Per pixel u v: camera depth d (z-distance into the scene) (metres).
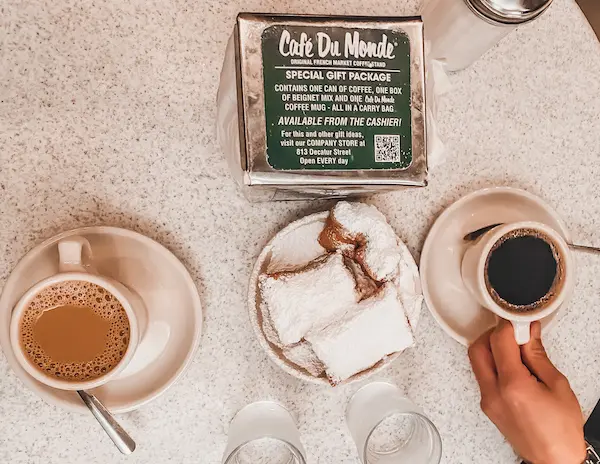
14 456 0.81
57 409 0.82
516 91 0.87
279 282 0.74
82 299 0.68
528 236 0.79
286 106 0.60
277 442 0.86
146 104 0.80
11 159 0.78
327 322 0.73
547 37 0.87
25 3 0.77
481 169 0.87
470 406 0.90
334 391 0.86
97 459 0.83
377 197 0.84
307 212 0.83
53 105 0.78
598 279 0.91
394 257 0.73
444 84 0.79
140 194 0.81
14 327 0.65
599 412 0.92
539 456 0.83
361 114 0.61
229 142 0.72
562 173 0.89
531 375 0.83
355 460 0.88
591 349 0.91
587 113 0.89
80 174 0.79
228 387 0.84
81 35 0.78
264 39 0.59
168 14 0.79
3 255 0.78
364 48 0.61
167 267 0.78
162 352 0.79
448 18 0.76
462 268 0.84
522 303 0.78
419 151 0.63
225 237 0.82
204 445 0.85
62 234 0.74
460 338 0.85
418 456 0.85
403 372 0.88
